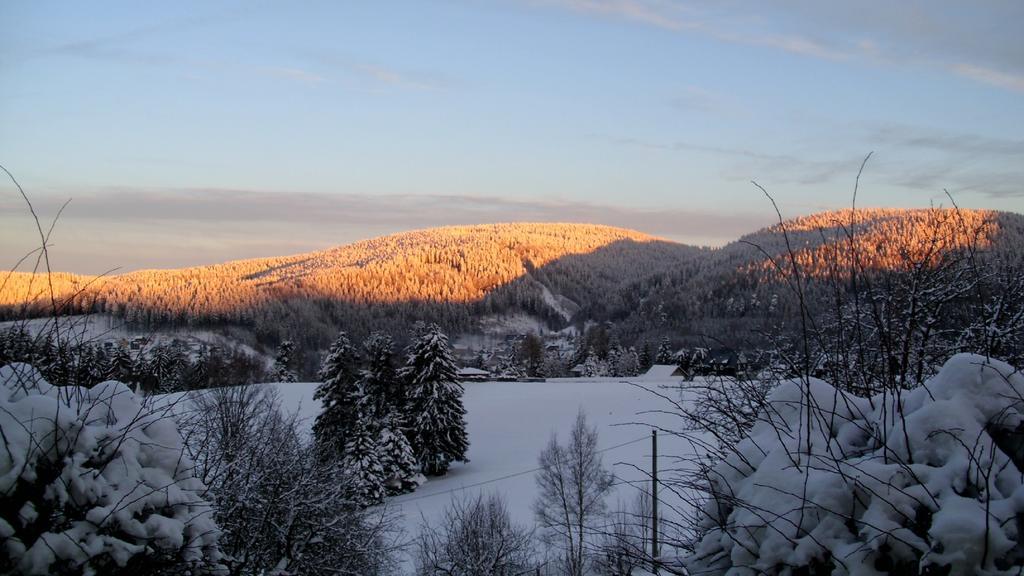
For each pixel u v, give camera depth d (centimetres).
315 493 1228
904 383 376
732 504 323
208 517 403
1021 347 409
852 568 262
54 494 334
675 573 346
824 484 285
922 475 272
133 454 376
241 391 1308
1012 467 269
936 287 401
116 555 340
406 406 4200
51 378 409
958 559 243
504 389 7169
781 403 351
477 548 1678
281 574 1041
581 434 2825
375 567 1476
